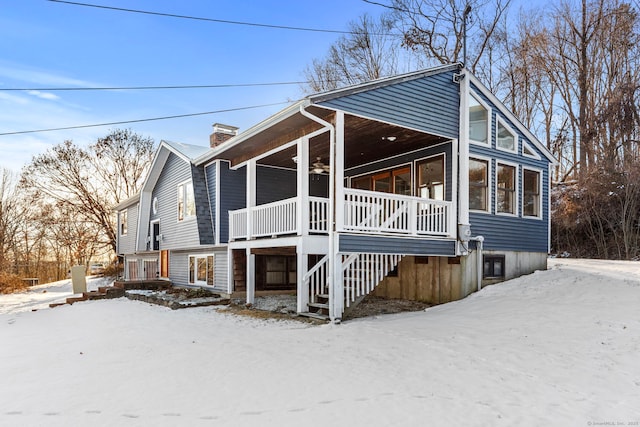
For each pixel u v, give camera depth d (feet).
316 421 12.06
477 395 13.85
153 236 58.13
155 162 53.21
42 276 107.34
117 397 14.25
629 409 12.62
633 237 52.95
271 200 43.68
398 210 29.58
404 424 11.82
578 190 61.82
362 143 34.47
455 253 31.94
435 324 24.14
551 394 13.85
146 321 30.17
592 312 23.16
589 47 72.84
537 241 38.86
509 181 37.45
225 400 13.76
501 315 24.86
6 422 12.35
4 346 23.77
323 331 23.82
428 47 81.10
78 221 94.32
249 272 35.83
